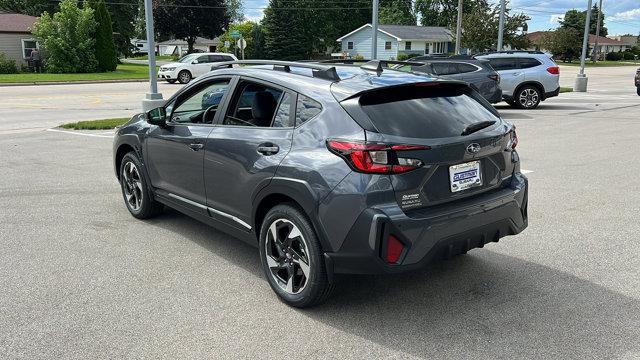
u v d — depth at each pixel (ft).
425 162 11.24
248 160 13.30
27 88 88.38
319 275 11.94
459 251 12.01
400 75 13.19
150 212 19.20
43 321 12.02
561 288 13.62
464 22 140.56
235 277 14.46
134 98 70.90
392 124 11.39
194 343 11.12
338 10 293.02
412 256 11.14
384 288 13.71
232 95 14.69
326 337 11.37
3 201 21.75
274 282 13.14
